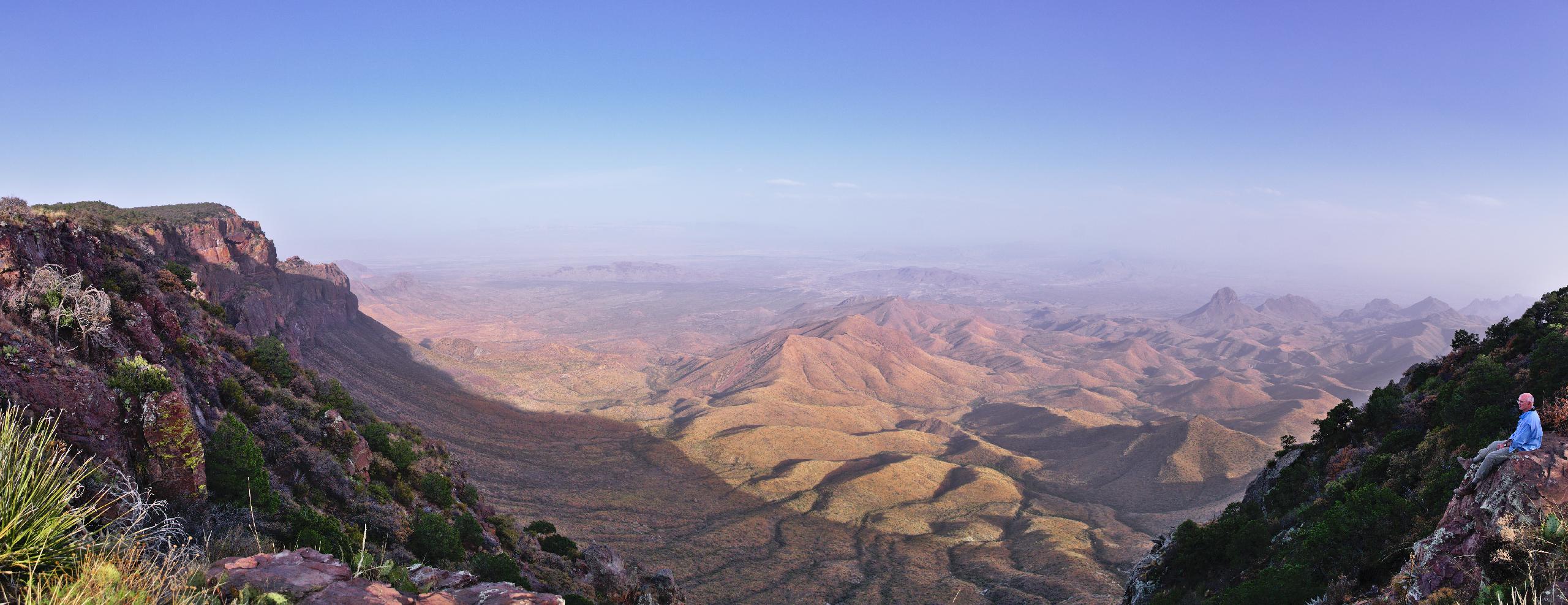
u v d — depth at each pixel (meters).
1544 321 44.47
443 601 9.69
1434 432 34.81
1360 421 49.22
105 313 22.36
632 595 49.72
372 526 32.69
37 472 8.30
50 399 17.64
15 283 22.06
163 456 19.97
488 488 154.88
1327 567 25.48
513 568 34.00
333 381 50.09
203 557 9.59
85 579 7.71
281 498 27.38
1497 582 13.47
